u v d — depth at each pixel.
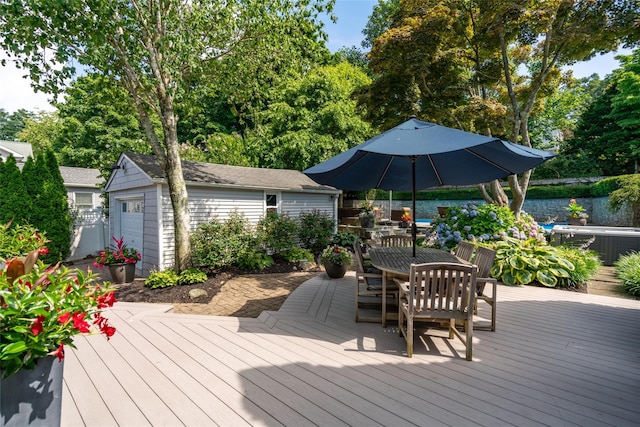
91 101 7.40
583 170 17.47
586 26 6.98
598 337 3.34
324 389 2.40
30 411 1.65
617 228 9.50
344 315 4.12
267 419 2.05
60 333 1.65
